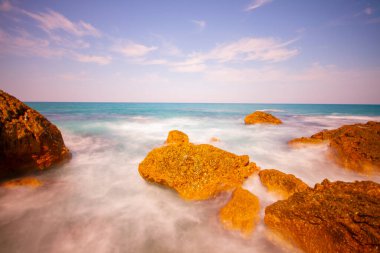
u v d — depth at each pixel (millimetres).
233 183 6840
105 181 8250
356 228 4039
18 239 5098
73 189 7535
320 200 4977
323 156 10477
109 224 5715
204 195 6406
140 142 14445
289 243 4664
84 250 4848
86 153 11609
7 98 8266
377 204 4473
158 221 5875
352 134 10141
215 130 19062
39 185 7477
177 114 38656
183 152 7727
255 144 13852
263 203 6258
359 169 8750
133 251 4828
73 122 22609
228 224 5285
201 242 5090
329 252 4105
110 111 45125
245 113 42500
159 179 7137
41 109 49750
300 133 17703
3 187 7043
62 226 5578
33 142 8117
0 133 7344
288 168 9578
